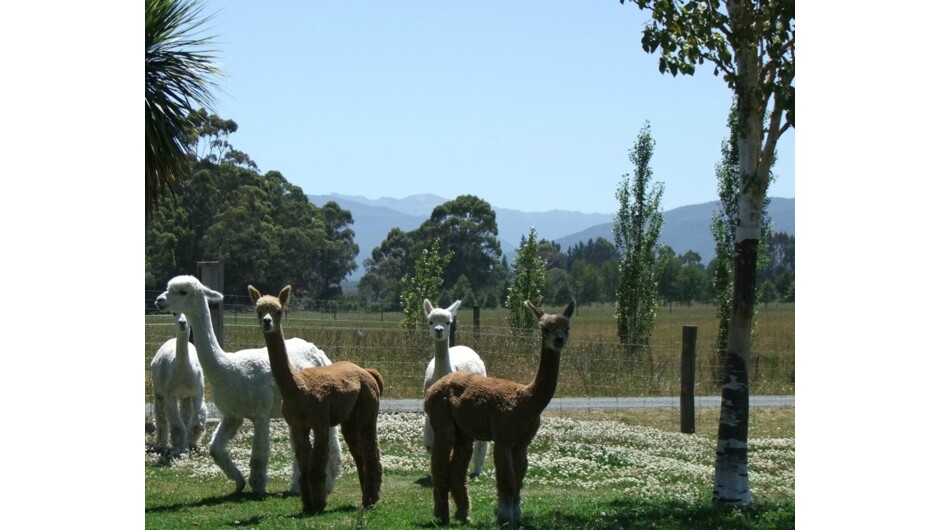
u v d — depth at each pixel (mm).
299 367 11773
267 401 11266
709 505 9922
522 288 29031
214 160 60469
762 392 24125
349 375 10125
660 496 11188
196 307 11109
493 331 24703
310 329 23109
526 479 12945
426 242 82938
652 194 29016
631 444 15805
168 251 51750
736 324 10000
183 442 13961
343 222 76750
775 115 9859
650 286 29156
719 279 27672
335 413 9914
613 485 12523
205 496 11039
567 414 18938
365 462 10289
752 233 9953
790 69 9367
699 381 23750
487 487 11945
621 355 23562
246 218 57312
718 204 28000
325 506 10023
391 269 84688
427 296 28328
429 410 9438
